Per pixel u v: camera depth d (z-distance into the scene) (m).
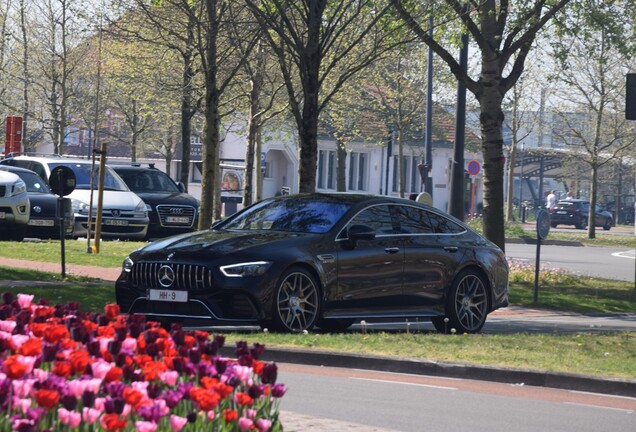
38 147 127.94
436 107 110.88
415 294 26.22
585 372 19.64
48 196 52.81
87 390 8.59
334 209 25.45
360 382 18.83
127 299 24.14
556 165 152.88
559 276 46.69
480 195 141.62
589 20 45.91
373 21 39.22
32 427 7.82
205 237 24.36
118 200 53.47
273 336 22.42
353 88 95.50
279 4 37.50
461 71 43.69
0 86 99.69
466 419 15.62
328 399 16.80
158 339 11.45
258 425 9.19
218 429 9.19
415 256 26.22
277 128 95.06
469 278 27.47
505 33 44.22
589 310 37.59
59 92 91.44
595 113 99.75
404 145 133.38
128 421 8.76
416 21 42.22
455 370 20.09
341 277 24.62
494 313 35.31
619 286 45.72
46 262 41.03
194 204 57.62
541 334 25.88
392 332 27.19
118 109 98.69
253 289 23.00
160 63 66.25
